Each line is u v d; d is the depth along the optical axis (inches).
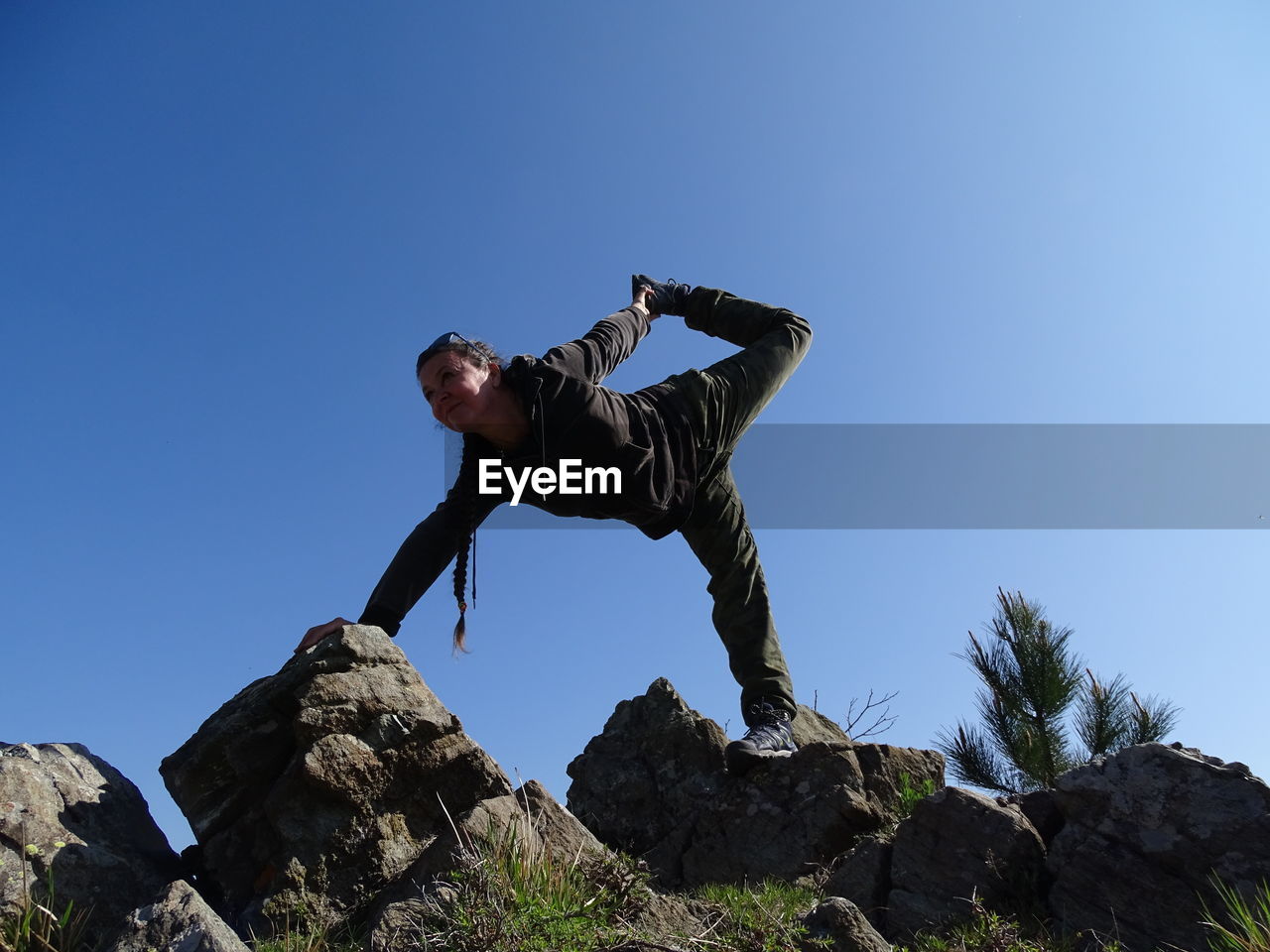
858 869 93.3
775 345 111.6
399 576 97.0
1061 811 92.4
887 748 118.7
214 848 87.6
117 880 80.0
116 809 89.9
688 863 109.9
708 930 72.0
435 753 92.9
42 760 88.7
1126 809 87.3
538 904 69.5
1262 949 71.3
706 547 118.7
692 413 102.8
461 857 75.7
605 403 94.9
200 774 89.5
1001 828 90.4
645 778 126.3
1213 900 80.4
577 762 132.5
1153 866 84.2
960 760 231.8
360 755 89.0
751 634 119.1
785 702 118.4
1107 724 221.0
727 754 115.8
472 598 97.0
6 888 73.5
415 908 70.2
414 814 91.4
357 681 92.4
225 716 93.6
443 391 89.9
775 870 105.7
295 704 91.4
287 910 81.6
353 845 87.1
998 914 85.8
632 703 138.2
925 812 93.6
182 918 66.0
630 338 105.3
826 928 74.4
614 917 71.9
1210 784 85.3
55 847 79.8
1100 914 83.2
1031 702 229.1
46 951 69.3
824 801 109.3
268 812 86.6
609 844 121.1
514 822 81.4
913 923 87.3
